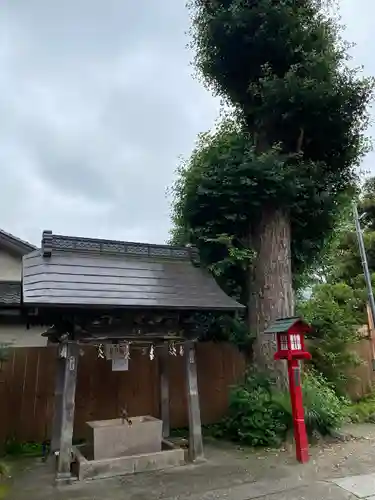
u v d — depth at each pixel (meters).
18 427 6.22
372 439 6.61
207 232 8.14
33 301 4.48
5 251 10.08
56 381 6.00
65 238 5.76
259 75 8.33
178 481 4.66
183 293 5.72
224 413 7.62
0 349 6.03
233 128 9.20
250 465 5.23
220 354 7.93
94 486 4.54
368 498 3.98
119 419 5.94
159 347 6.59
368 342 10.22
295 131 8.20
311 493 4.15
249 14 7.68
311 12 8.13
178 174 9.12
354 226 13.94
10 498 4.21
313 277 9.66
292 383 5.61
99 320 5.26
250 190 7.55
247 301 7.95
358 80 7.73
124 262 6.00
